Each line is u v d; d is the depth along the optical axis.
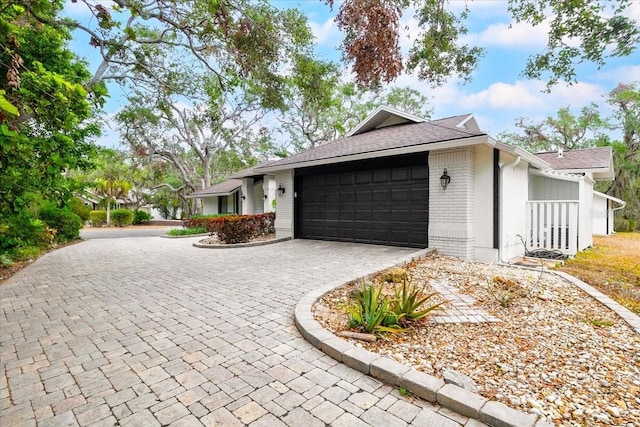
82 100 3.78
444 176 7.81
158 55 11.52
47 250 11.27
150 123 23.17
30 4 3.97
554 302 4.45
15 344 3.41
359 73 4.78
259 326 3.80
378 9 4.42
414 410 2.24
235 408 2.29
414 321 3.64
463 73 6.02
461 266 6.71
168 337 3.53
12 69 3.13
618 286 5.46
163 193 35.91
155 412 2.26
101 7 4.92
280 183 12.42
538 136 26.67
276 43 7.09
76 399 2.43
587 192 10.84
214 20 6.44
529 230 8.69
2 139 2.93
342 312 4.09
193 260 8.62
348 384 2.58
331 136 27.11
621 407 2.20
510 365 2.77
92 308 4.60
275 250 9.74
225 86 9.09
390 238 9.23
